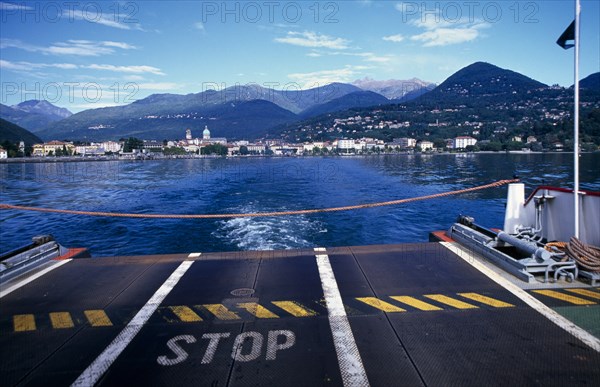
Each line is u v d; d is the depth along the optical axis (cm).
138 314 492
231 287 579
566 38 647
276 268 663
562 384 337
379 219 2641
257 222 2377
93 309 510
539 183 4853
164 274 643
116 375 362
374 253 737
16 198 4909
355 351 395
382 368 364
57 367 377
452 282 579
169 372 364
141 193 4953
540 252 577
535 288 544
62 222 2906
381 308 496
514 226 785
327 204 3397
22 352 407
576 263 579
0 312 508
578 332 421
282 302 521
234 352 397
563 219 702
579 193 663
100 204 4034
